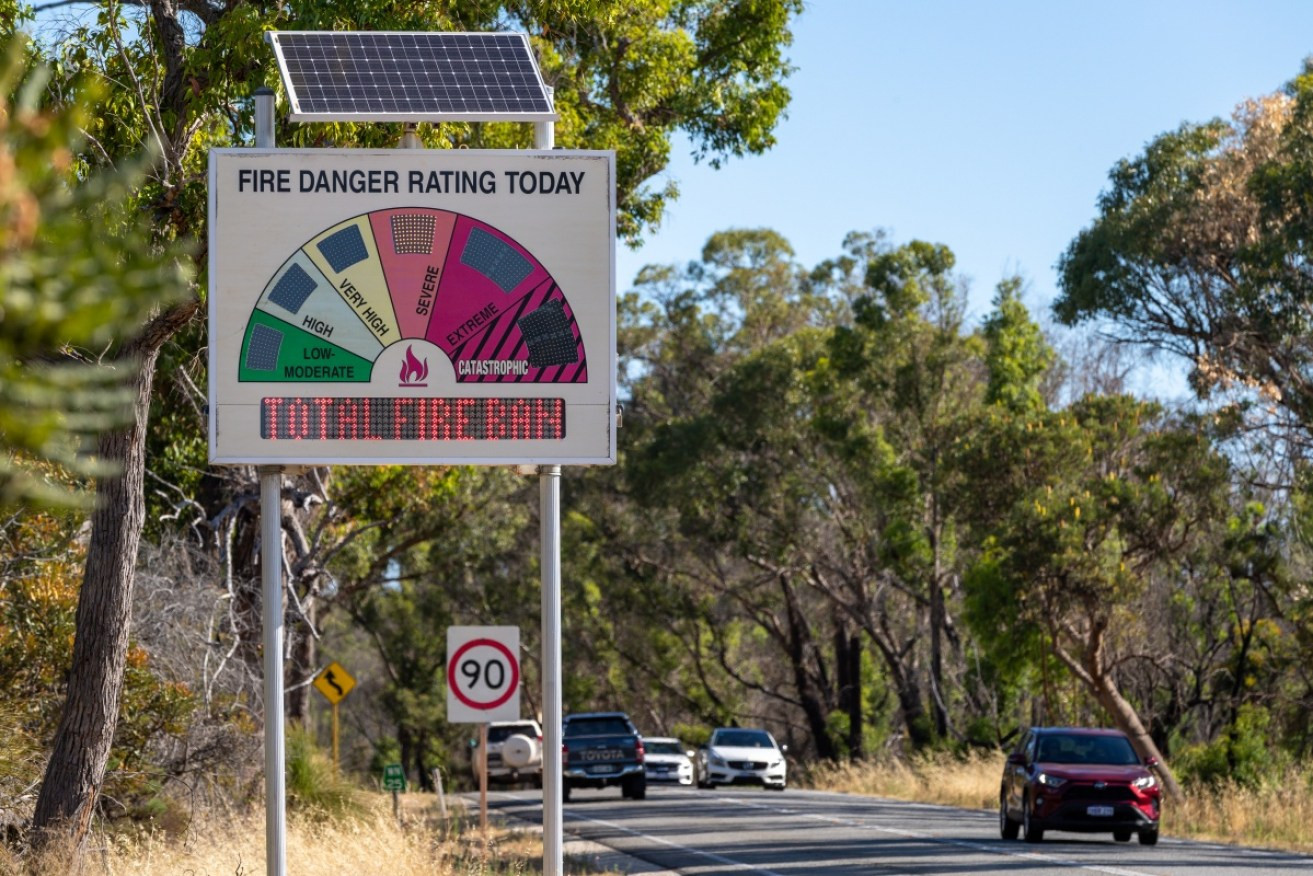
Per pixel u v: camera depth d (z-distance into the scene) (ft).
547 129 83.51
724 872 124.06
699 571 414.62
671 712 510.17
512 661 108.99
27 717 116.47
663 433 370.32
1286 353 219.20
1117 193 250.57
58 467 100.58
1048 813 147.33
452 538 354.13
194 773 135.54
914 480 323.57
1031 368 317.63
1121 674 273.13
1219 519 222.28
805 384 357.41
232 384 79.46
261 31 98.07
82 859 92.58
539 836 160.25
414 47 85.46
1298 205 213.66
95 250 20.56
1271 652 244.63
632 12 181.47
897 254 332.19
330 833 113.60
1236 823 172.76
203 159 117.70
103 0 101.09
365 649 565.53
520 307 81.30
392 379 80.33
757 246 429.38
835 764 351.67
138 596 140.97
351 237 80.53
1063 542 211.82
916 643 407.44
